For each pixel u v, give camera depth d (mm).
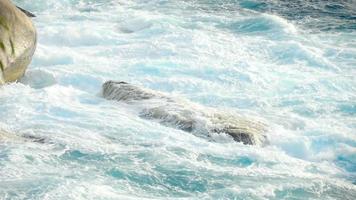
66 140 47344
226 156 46469
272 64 67500
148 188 41500
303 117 54969
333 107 57031
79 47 72750
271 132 50625
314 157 48562
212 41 73000
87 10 87875
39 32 75188
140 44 71875
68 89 57844
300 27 81000
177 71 64250
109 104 54938
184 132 49625
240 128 49812
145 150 46562
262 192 41594
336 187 43250
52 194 38906
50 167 43031
